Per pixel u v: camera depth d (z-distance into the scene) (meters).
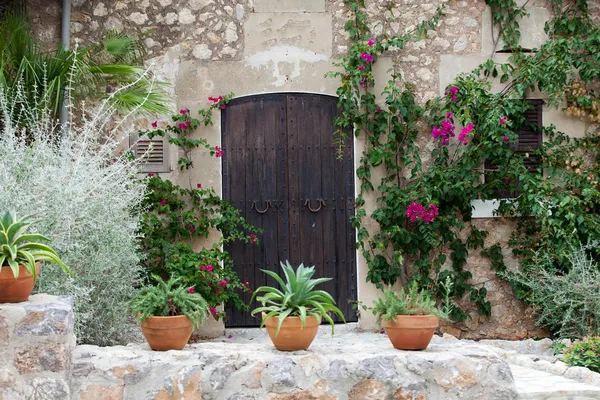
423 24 6.79
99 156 5.19
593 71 6.81
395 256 6.64
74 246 4.57
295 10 6.80
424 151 6.86
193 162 6.67
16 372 3.29
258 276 6.75
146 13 6.68
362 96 6.72
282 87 6.78
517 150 6.97
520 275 6.74
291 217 6.79
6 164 4.62
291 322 3.72
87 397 3.48
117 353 3.62
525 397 4.23
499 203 6.79
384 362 3.64
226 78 6.74
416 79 6.88
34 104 5.70
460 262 6.80
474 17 6.92
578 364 5.13
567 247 6.54
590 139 6.94
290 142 6.80
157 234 6.39
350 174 6.84
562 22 6.86
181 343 3.80
